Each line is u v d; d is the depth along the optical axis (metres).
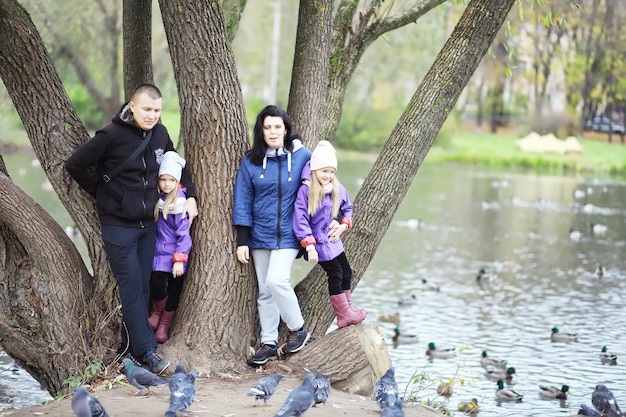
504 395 11.17
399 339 13.79
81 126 8.13
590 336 14.23
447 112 8.64
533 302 16.58
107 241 7.40
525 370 12.45
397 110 52.41
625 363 12.87
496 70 50.34
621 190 36.81
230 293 7.89
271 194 7.63
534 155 47.81
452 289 17.55
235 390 7.34
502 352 13.30
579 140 49.38
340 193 7.74
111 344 8.06
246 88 58.34
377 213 8.56
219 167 7.88
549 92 50.78
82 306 8.08
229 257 7.90
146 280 7.57
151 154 7.43
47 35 21.28
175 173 7.55
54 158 7.94
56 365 7.88
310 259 7.51
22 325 7.90
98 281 8.16
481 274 18.31
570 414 10.69
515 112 54.75
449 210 29.73
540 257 21.33
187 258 7.76
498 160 47.62
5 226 8.06
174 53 7.85
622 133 48.56
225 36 7.90
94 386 7.50
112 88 40.94
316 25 8.99
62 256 8.05
